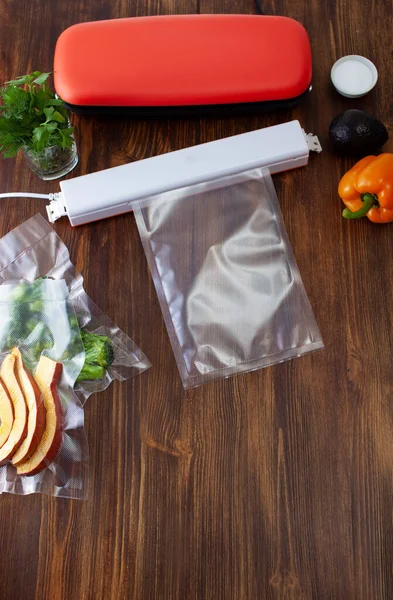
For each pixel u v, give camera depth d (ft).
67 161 2.83
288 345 2.67
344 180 2.75
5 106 2.51
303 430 2.59
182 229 2.80
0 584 2.43
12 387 2.46
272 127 2.83
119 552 2.47
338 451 2.57
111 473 2.53
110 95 2.77
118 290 2.75
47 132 2.47
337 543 2.49
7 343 2.58
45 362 2.53
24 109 2.49
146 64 2.77
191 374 2.62
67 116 2.72
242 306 2.71
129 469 2.53
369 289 2.75
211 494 2.52
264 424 2.59
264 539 2.49
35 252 2.76
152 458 2.55
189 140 2.95
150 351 2.67
